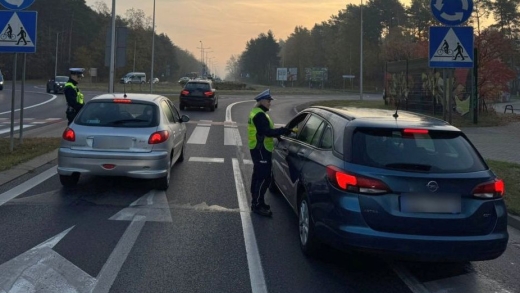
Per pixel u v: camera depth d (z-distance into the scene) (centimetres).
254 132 697
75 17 10331
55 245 545
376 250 448
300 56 12669
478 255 451
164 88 6091
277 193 832
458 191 454
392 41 6009
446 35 908
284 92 6022
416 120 533
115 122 777
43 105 2883
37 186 814
